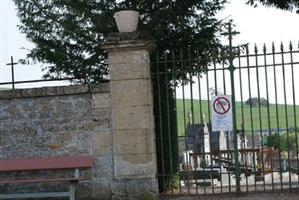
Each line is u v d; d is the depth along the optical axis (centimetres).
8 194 961
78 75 1290
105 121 1016
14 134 1048
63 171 1026
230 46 1015
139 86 999
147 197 976
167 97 1029
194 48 1191
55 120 1037
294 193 980
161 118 1071
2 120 1054
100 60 1273
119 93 1006
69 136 1030
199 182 1276
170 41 1194
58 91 1033
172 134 1126
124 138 1000
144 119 995
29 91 1042
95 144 1018
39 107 1045
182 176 1241
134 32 998
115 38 1001
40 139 1039
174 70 1028
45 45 1292
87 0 1270
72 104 1033
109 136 1014
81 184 1016
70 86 1029
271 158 1267
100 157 1015
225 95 1009
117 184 996
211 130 1013
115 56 1010
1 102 1057
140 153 992
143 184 988
